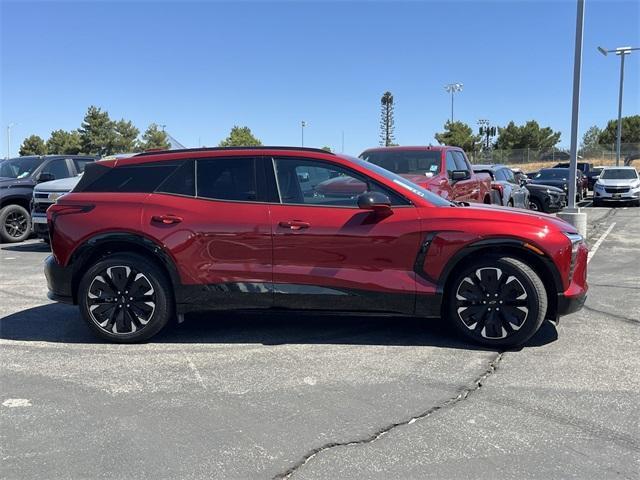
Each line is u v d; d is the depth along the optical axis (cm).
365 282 504
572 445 341
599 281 806
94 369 472
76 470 319
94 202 531
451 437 352
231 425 371
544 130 8412
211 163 534
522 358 487
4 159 1436
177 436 357
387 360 484
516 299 495
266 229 509
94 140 6756
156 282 522
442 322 589
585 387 426
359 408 393
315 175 522
